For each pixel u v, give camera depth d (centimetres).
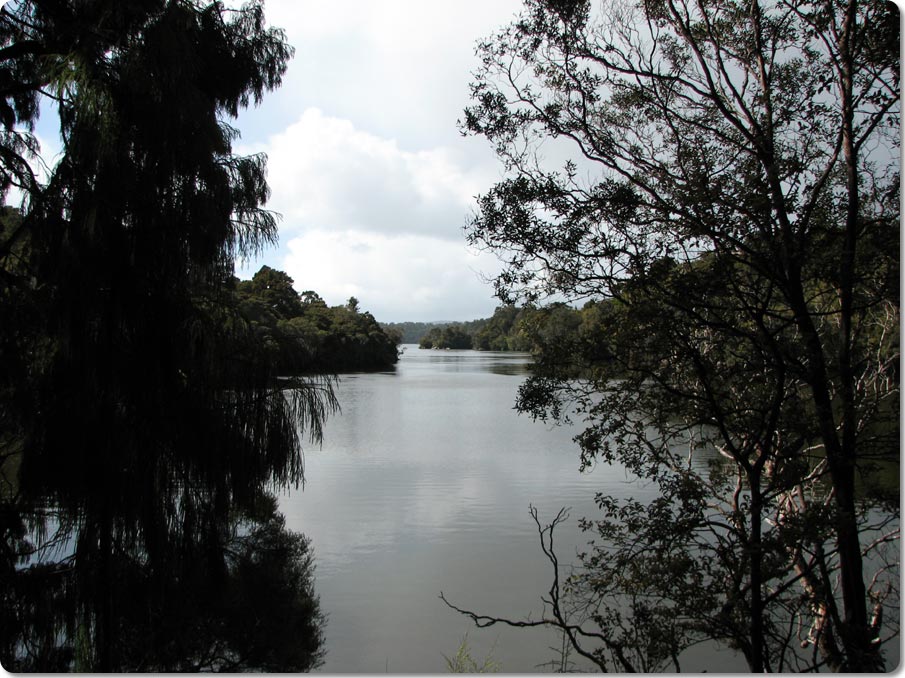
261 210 832
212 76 828
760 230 454
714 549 468
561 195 496
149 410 694
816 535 411
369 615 817
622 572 516
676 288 464
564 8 500
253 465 753
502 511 1310
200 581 729
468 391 4419
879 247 471
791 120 502
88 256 651
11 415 641
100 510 660
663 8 537
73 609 638
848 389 479
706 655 666
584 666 633
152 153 702
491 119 516
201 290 793
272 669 693
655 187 525
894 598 588
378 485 1566
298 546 1052
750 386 502
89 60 668
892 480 563
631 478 1554
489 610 830
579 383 527
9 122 738
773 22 515
